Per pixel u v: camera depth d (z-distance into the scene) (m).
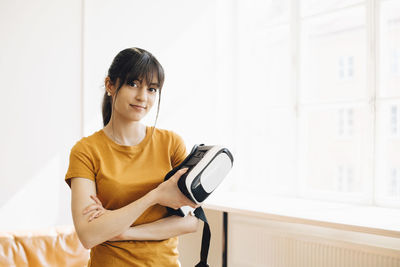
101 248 0.97
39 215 1.91
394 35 16.09
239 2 3.02
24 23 1.85
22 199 1.85
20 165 1.84
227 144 3.02
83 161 0.96
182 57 2.64
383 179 2.22
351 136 20.91
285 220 1.82
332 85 20.31
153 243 0.98
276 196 2.66
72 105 2.04
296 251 2.22
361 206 2.17
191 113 2.70
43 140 1.92
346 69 19.95
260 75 3.06
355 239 2.03
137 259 0.96
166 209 1.04
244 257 2.52
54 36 1.96
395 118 17.80
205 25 2.81
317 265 2.12
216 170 0.93
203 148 1.00
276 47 12.00
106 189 0.95
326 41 20.33
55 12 1.96
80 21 2.06
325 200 2.43
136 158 1.02
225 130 3.00
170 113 2.55
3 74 1.78
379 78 2.21
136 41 2.34
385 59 2.24
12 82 1.81
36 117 1.90
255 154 3.06
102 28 2.16
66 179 0.96
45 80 1.93
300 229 2.27
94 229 0.85
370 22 2.23
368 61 2.24
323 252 2.09
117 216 0.85
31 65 1.88
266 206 2.13
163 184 0.90
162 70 0.98
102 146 1.00
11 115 1.81
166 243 1.01
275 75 12.31
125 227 0.86
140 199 0.88
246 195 2.69
